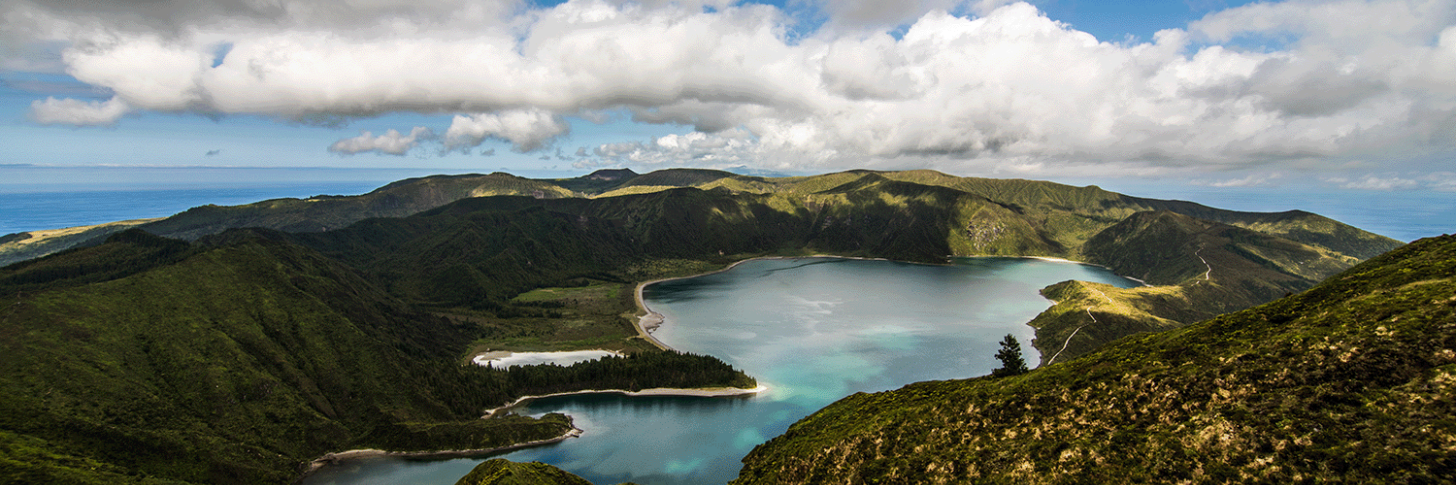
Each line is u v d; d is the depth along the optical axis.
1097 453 68.25
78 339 169.12
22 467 123.50
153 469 146.62
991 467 73.81
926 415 89.94
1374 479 50.94
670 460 165.00
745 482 97.94
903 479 78.75
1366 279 80.12
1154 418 69.31
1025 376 93.44
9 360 153.50
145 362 176.25
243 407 174.12
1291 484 54.94
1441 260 77.31
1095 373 81.94
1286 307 80.06
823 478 87.19
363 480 161.12
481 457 171.62
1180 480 60.91
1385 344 61.41
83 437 144.25
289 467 162.75
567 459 167.75
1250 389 65.88
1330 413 58.44
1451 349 57.38
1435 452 49.84
